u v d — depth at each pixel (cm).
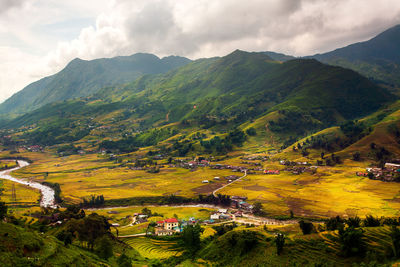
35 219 12731
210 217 17588
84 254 7888
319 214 16488
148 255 11219
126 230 14850
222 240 10856
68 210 15062
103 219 12800
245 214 18062
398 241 6744
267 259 8450
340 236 7975
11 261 5341
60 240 8650
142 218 17338
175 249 11975
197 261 10050
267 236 10331
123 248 11131
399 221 9800
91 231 10969
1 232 5941
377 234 8062
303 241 8850
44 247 6488
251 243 9612
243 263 8825
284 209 17988
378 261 6762
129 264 8712
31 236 6519
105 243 9012
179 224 15912
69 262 6562
